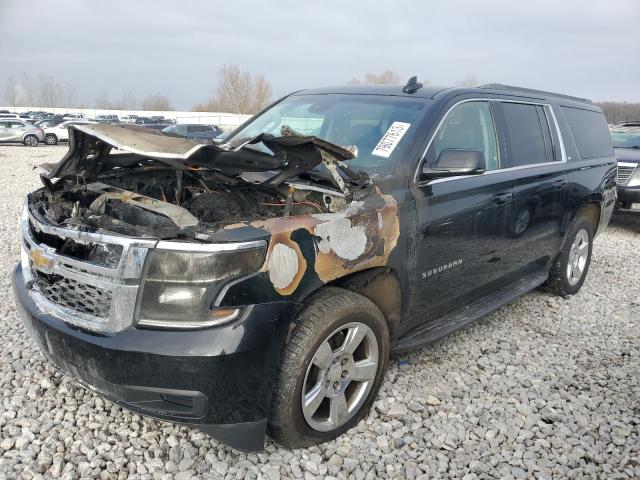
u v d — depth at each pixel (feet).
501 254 13.25
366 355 9.72
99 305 7.97
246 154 9.57
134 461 8.64
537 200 14.20
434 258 10.94
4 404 9.98
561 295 17.53
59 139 99.45
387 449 9.32
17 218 27.40
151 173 11.35
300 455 8.95
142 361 7.46
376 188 9.80
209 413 7.68
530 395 11.35
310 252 8.38
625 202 29.84
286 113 13.67
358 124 11.96
